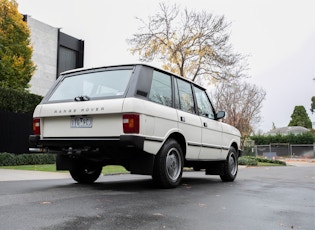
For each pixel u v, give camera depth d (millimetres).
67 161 5781
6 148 12352
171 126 5438
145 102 4945
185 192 5055
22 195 4332
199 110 6613
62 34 27766
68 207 3545
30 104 13641
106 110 4844
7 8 16328
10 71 15906
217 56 18953
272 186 6547
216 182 7176
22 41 16875
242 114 27938
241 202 4289
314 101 61062
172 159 5492
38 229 2670
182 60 18875
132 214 3293
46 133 5473
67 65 28484
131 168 5109
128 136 4652
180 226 2898
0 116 12227
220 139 7066
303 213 3691
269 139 44312
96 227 2771
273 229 2932
